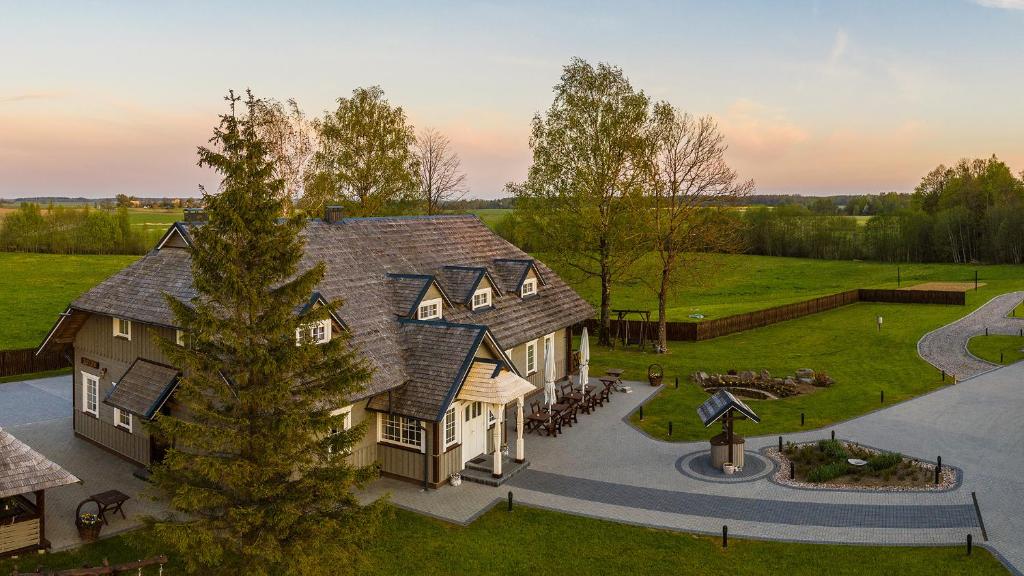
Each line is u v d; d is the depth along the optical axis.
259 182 15.48
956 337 50.97
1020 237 97.62
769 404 34.75
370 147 53.75
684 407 34.25
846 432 29.95
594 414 33.06
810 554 19.17
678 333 52.50
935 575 17.92
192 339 16.05
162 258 27.27
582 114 45.75
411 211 56.47
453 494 23.53
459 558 19.06
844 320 60.78
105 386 27.42
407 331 26.91
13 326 55.97
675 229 46.38
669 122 45.47
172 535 14.34
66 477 19.25
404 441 24.55
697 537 20.36
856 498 23.00
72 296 70.69
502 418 24.53
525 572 18.39
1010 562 18.52
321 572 15.15
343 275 28.28
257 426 15.34
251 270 15.39
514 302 35.12
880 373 41.19
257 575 14.34
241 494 15.66
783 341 51.94
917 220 108.56
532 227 49.50
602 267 48.97
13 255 98.69
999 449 27.53
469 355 24.77
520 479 24.92
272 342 15.59
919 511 21.86
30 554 19.11
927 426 30.69
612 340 50.84
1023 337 49.53
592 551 19.50
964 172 125.12
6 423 31.09
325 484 15.69
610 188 46.50
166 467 16.36
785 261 111.50
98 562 18.88
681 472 25.64
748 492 23.70
